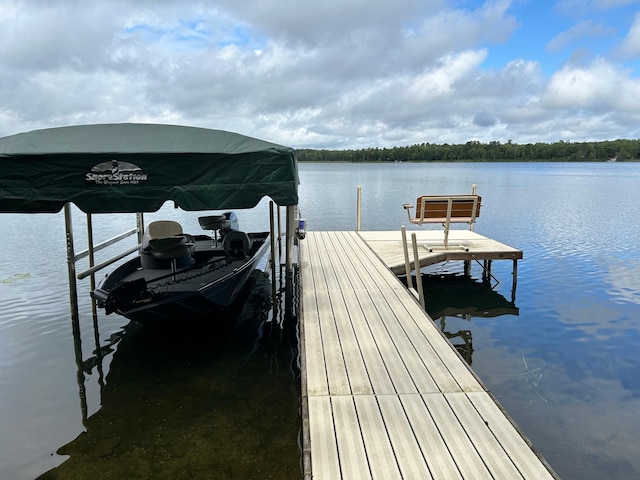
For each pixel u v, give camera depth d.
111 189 5.84
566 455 4.47
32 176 5.78
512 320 8.38
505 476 3.07
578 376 6.15
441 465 3.20
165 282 7.57
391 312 6.48
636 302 9.25
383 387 4.30
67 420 5.20
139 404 5.54
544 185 42.97
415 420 3.75
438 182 49.09
